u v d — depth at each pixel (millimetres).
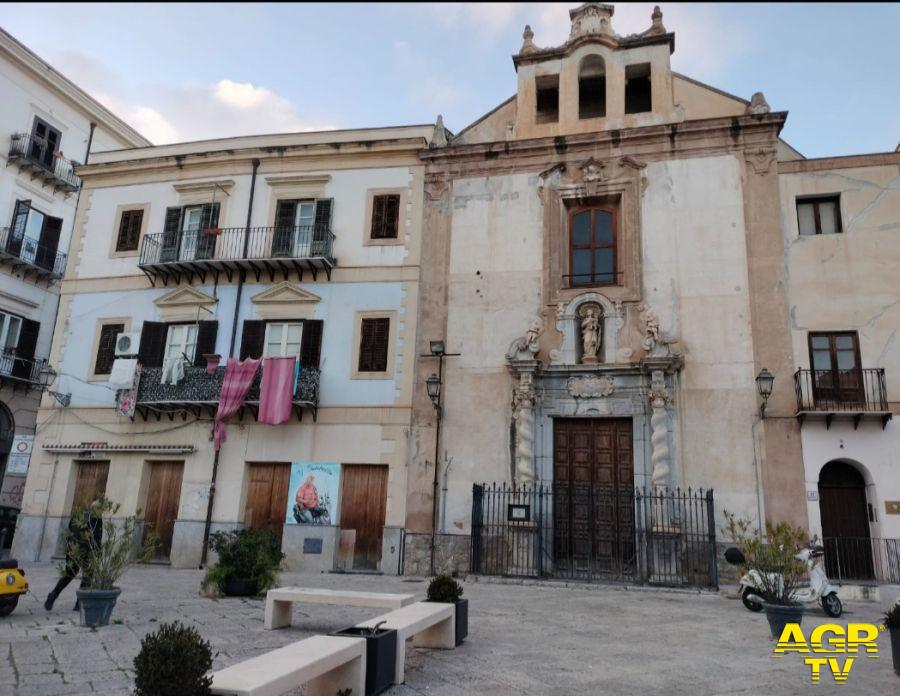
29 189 25703
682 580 14711
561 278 17750
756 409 15664
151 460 19219
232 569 11328
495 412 17156
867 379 15344
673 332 16578
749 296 16344
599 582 14547
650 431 16094
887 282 15812
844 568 14875
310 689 5621
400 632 6203
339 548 17328
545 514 16219
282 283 19328
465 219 18703
